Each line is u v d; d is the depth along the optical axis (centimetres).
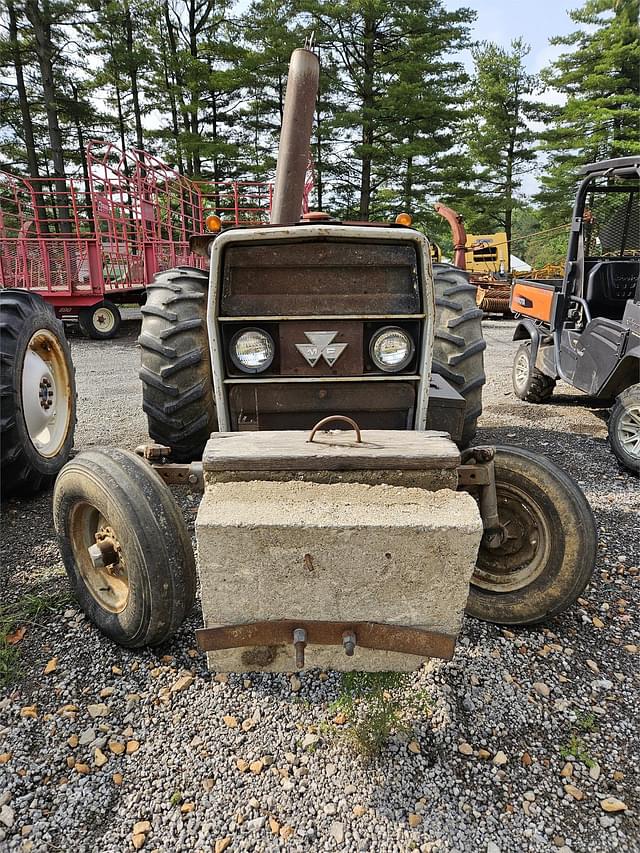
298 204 283
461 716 206
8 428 335
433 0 2045
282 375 222
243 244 211
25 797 175
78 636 243
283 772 183
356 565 159
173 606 212
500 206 2508
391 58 2120
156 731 198
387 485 167
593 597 278
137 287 1133
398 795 177
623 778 185
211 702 210
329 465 168
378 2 1956
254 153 2298
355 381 222
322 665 178
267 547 157
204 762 187
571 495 235
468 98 2553
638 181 514
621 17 2300
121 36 2305
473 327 355
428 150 2081
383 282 216
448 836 165
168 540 209
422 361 219
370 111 2042
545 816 172
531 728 203
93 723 201
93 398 641
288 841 163
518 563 250
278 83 2220
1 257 957
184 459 371
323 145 2231
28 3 2045
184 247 1361
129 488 210
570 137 2417
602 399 521
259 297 215
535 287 633
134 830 166
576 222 553
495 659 233
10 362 336
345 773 183
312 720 202
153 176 1166
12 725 200
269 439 184
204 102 2228
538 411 613
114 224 1053
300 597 163
